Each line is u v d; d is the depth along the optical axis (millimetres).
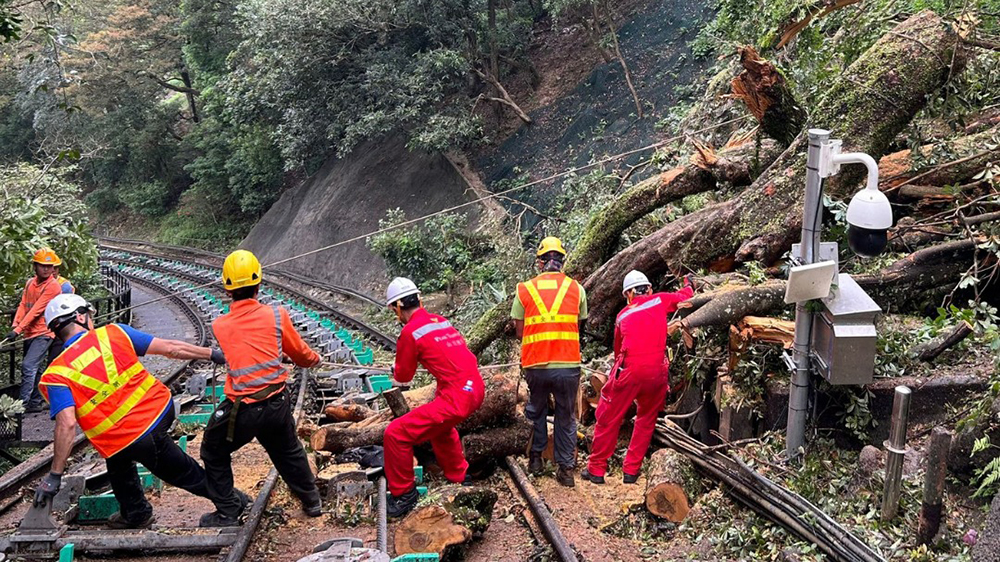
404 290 5867
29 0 11406
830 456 6145
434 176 23391
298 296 22984
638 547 5691
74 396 4906
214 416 5262
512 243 14555
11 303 12188
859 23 8852
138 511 5500
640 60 20156
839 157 5441
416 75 20766
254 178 33531
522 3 24500
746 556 5297
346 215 25391
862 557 4680
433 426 5727
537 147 21125
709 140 12078
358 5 20422
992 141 7383
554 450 6711
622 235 9945
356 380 10719
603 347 9336
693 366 7227
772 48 9711
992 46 7426
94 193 42656
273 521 5781
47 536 5098
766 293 6836
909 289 7004
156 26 36750
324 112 22750
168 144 40562
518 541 5777
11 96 39188
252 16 21812
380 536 5297
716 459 6332
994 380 5355
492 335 9977
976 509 5020
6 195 10117
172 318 21516
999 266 6715
